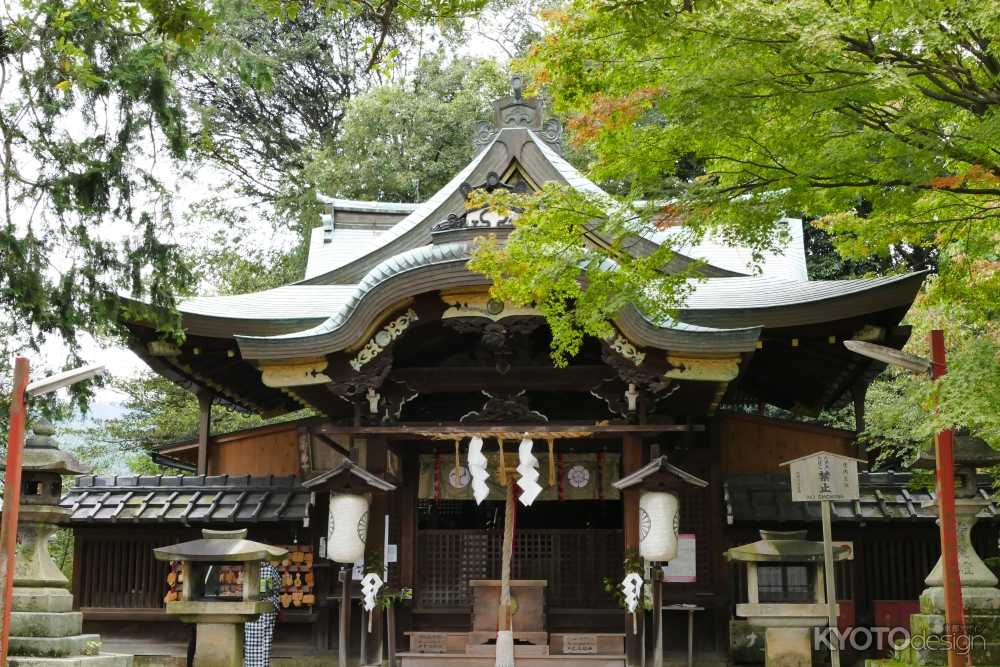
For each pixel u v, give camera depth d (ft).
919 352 51.03
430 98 91.09
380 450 41.19
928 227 32.53
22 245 36.58
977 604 31.58
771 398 63.05
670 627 45.14
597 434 40.34
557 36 27.73
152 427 86.38
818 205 29.86
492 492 45.70
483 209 40.55
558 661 40.34
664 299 32.55
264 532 47.55
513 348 42.42
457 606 45.14
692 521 46.44
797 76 26.13
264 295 50.24
